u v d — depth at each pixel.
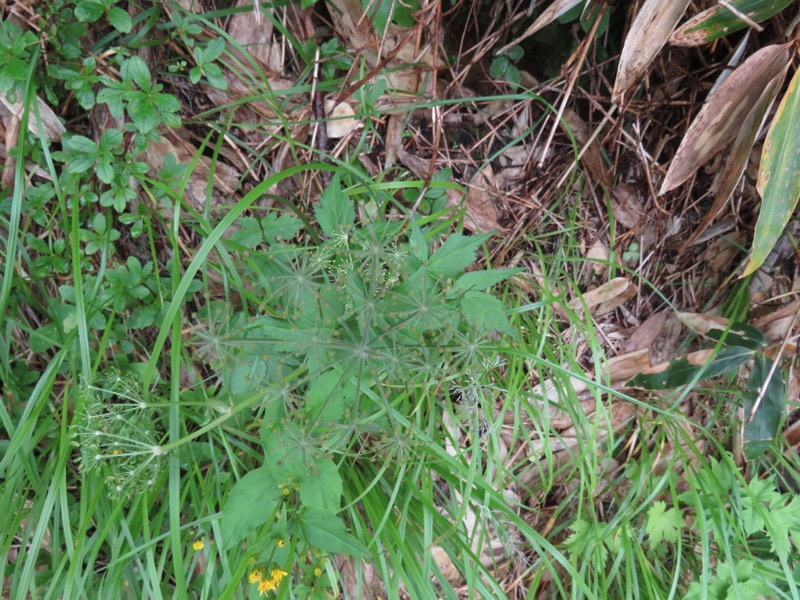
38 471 0.73
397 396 0.69
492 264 0.84
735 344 0.80
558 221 0.85
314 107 0.75
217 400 0.65
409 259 0.63
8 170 0.70
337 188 0.64
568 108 0.81
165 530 0.74
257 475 0.62
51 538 0.73
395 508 0.73
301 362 0.65
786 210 0.57
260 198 0.77
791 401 0.84
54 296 0.75
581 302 0.79
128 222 0.71
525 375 0.77
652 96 0.79
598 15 0.69
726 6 0.55
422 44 0.74
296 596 0.69
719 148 0.65
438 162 0.81
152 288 0.72
